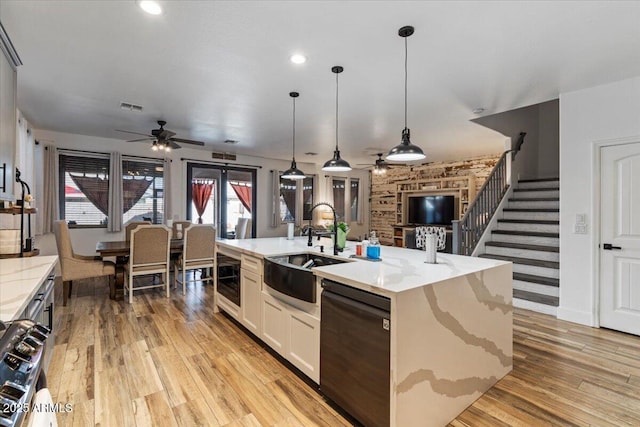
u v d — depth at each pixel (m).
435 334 1.82
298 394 2.17
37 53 2.61
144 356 2.69
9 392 0.75
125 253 4.22
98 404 2.03
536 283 4.07
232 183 7.46
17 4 1.96
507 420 1.92
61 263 3.99
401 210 9.00
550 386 2.27
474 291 2.11
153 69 2.91
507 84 3.26
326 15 2.08
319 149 6.87
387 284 1.75
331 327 1.99
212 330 3.28
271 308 2.69
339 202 9.52
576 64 2.80
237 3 1.96
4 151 2.10
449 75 3.04
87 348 2.82
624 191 3.23
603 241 3.37
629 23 2.16
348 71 2.94
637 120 3.10
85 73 3.00
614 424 1.88
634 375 2.42
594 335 3.17
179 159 6.65
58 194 5.39
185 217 6.72
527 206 5.41
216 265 3.86
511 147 5.70
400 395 1.62
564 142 3.57
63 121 4.65
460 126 4.93
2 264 2.25
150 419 1.90
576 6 1.98
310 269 2.21
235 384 2.29
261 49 2.54
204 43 2.45
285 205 8.37
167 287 4.41
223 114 4.28
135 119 4.55
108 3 1.97
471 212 4.85
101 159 5.79
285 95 3.56
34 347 0.95
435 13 2.05
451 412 1.92
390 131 5.24
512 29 2.24
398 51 2.56
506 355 2.42
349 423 1.88
